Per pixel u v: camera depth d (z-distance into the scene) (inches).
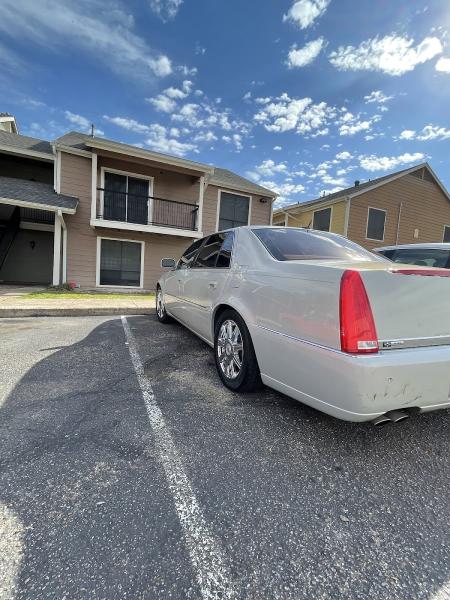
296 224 718.5
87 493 57.8
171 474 63.8
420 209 650.8
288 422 85.8
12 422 81.7
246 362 94.8
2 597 39.0
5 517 51.8
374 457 72.1
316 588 42.0
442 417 91.4
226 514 54.3
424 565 46.0
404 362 60.2
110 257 445.7
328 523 53.3
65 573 42.7
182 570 43.9
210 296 119.2
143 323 215.3
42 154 415.2
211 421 85.4
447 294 69.0
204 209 497.7
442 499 59.9
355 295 61.1
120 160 427.2
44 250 536.7
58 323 210.2
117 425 81.7
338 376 61.2
